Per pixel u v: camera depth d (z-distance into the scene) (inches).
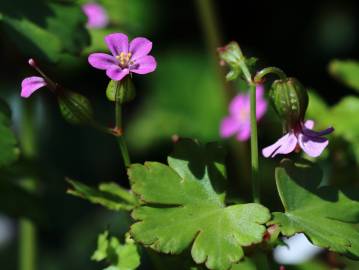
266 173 19.2
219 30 19.0
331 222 11.4
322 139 11.6
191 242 11.2
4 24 13.5
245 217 11.3
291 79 11.6
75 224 25.2
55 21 13.7
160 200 11.4
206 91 24.6
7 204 13.9
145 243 11.2
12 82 20.9
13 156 12.6
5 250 24.2
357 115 14.8
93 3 16.9
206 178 11.6
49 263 25.0
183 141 11.7
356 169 13.9
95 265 24.8
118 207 11.8
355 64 15.6
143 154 25.0
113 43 11.3
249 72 11.6
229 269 11.1
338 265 13.1
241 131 16.1
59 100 11.5
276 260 12.6
